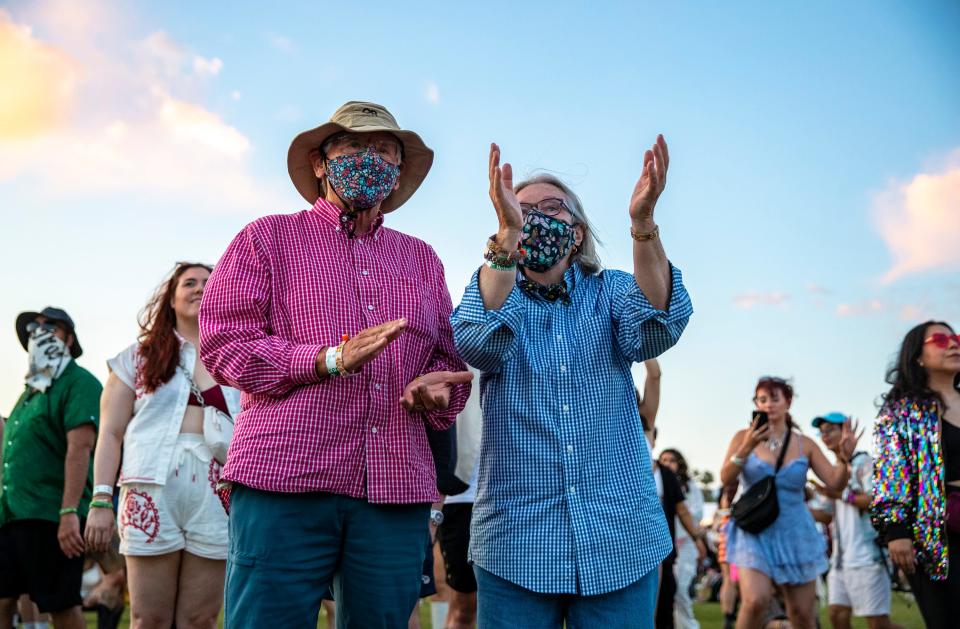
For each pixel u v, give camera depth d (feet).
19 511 18.92
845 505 28.63
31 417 19.33
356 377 10.65
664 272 11.42
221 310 10.69
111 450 15.89
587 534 11.04
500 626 11.19
